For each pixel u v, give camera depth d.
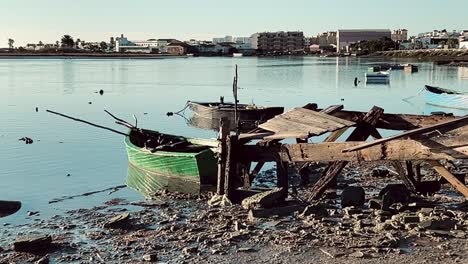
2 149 29.27
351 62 186.75
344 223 14.04
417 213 14.30
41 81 88.44
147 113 49.19
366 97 63.81
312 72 122.56
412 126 17.89
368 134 17.12
